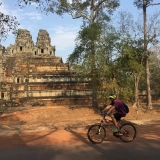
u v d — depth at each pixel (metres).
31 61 38.34
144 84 34.09
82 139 9.80
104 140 9.49
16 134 11.47
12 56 41.94
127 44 20.02
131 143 8.93
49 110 21.77
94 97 22.11
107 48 18.30
